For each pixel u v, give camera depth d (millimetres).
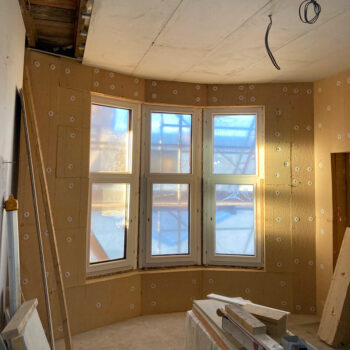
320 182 3561
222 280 3650
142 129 3672
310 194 3631
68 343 2516
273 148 3672
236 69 3312
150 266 3672
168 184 3762
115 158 3512
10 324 1604
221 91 3764
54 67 2998
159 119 3756
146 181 3664
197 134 3816
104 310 3254
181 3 2135
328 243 3434
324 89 3533
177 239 3777
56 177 2975
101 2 2133
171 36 2604
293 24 2379
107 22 2395
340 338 2850
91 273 3287
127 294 3428
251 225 3770
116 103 3482
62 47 3094
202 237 3801
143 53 2939
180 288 3621
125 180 3543
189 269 3678
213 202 3793
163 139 3758
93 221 3338
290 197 3643
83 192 3150
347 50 2822
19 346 1527
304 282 3596
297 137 3660
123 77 3467
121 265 3504
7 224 1806
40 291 2836
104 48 2838
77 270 3100
